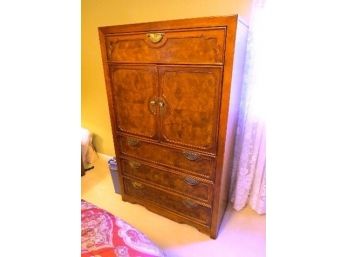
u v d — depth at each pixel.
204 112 1.40
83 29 2.44
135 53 1.50
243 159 1.93
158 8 1.96
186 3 1.83
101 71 2.53
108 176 2.60
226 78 1.26
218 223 1.72
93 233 1.09
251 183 2.00
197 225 1.77
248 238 1.74
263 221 1.92
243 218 1.95
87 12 2.33
